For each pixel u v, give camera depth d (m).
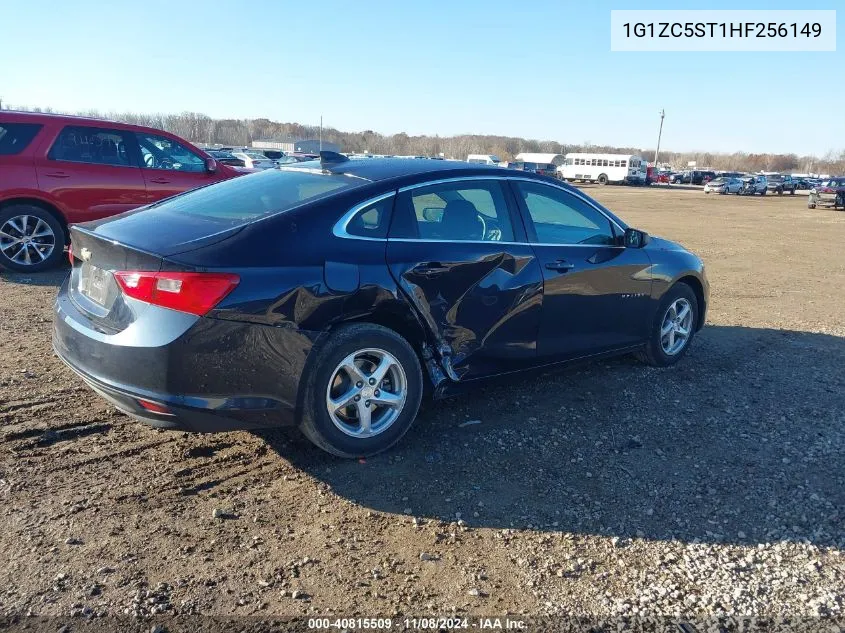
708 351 6.23
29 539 2.96
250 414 3.38
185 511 3.25
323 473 3.66
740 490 3.64
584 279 4.71
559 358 4.71
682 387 5.19
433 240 3.99
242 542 3.03
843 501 3.56
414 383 3.87
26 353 5.23
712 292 9.56
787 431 4.43
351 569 2.88
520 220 4.46
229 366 3.27
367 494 3.47
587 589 2.82
